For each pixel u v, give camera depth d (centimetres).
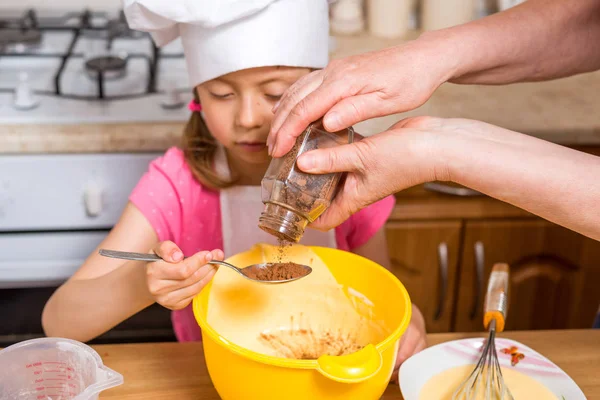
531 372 81
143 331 154
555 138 143
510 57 96
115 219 148
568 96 160
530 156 73
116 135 138
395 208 151
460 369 82
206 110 106
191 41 101
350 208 81
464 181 75
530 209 75
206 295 79
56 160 140
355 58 82
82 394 62
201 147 118
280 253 88
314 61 104
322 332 91
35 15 187
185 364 86
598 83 169
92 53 168
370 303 86
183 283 79
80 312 101
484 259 159
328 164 73
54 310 104
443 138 74
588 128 143
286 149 75
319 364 63
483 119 145
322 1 104
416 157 73
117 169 143
